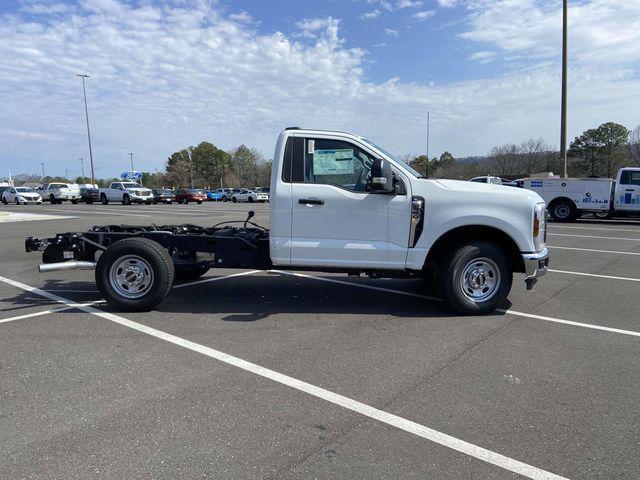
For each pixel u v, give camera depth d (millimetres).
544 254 6000
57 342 5113
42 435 3273
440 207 5848
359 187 5969
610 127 58438
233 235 6801
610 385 4039
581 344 5039
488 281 6047
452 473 2852
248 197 53375
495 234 6188
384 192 5840
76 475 2832
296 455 3043
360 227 5934
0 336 5312
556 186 20734
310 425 3412
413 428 3365
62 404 3717
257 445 3156
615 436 3248
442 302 6809
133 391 3943
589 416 3520
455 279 5961
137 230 7105
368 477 2812
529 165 60781
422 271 6398
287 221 5996
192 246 6582
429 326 5660
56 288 7812
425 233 5887
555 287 7758
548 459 2990
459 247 6000
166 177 104938
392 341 5133
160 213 28000
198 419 3492
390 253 5926
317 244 5980
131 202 43438
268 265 6480
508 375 4246
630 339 5195
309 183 5996
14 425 3404
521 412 3584
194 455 3041
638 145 53438
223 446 3143
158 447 3131
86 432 3312
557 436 3252
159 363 4531
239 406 3689
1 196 47375
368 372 4320
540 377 4203
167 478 2805
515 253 6105
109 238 6707
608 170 59781
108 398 3818
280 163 6031
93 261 6824
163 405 3703
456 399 3799
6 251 12234
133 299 6176
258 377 4219
